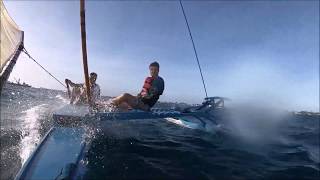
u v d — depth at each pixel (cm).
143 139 676
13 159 468
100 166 454
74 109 630
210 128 777
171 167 486
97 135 594
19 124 743
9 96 1962
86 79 615
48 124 745
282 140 820
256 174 488
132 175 432
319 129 1298
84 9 559
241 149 647
